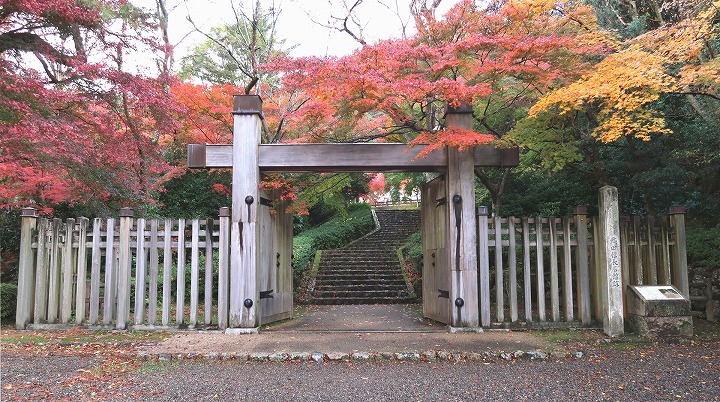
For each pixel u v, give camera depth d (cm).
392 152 709
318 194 917
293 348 560
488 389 421
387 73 620
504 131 907
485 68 616
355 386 431
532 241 697
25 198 930
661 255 695
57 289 707
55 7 703
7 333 656
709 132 763
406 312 949
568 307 686
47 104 705
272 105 1014
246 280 679
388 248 1584
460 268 689
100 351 558
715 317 736
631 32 819
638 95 612
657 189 846
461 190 701
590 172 885
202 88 921
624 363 504
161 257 1087
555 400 391
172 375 468
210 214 1323
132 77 762
